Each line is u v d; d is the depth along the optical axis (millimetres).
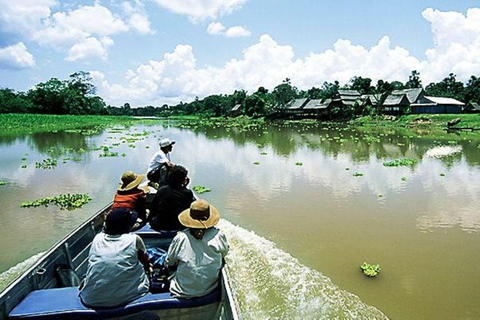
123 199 5699
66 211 9773
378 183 13289
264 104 83688
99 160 18688
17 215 9453
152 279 4328
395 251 7371
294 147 24734
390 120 55688
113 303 3609
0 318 3475
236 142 28625
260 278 6180
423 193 11852
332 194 11719
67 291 3973
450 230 8539
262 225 8750
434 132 37594
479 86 79625
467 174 14969
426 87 105375
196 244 3936
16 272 6363
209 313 3961
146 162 18016
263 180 13773
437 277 6336
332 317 5156
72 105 84625
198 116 108750
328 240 7879
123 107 154125
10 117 54875
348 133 37500
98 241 3795
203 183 13211
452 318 5180
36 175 14781
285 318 5117
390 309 5383
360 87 89625
